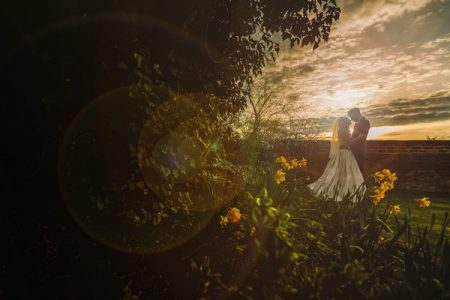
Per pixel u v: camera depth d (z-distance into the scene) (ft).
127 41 7.68
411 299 7.27
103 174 7.39
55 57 7.34
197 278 7.96
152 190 7.80
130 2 7.73
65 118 7.45
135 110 7.40
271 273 7.23
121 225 7.72
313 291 7.64
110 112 7.38
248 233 8.51
